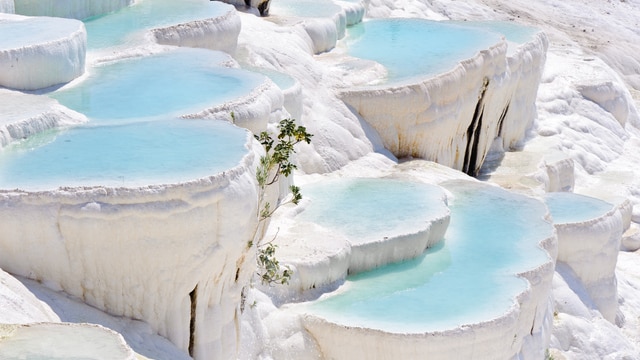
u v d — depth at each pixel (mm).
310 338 13281
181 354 10820
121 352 8648
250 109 13695
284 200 16000
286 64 19062
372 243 14875
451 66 19984
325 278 14156
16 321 9367
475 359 13156
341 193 16828
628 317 19344
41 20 15414
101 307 10562
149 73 15047
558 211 18953
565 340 17047
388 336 12805
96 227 10242
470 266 15125
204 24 17531
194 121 12547
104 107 13328
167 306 10758
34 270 10359
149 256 10461
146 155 11289
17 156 11352
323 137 18297
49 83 14062
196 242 10555
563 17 34438
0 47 13633
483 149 21328
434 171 18906
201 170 10742
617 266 20859
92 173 10750
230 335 11484
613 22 35094
